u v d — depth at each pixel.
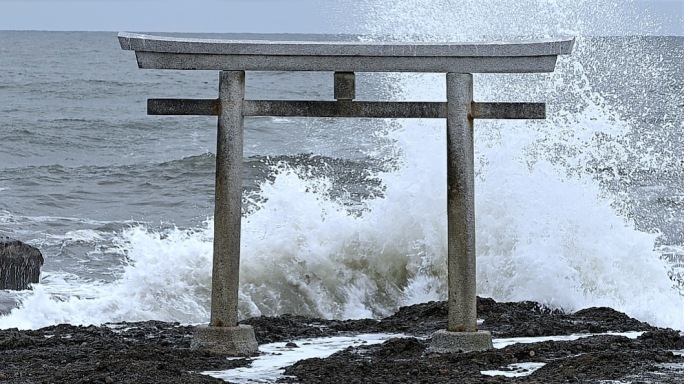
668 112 38.12
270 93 66.75
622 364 9.17
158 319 15.69
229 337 10.25
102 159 39.44
